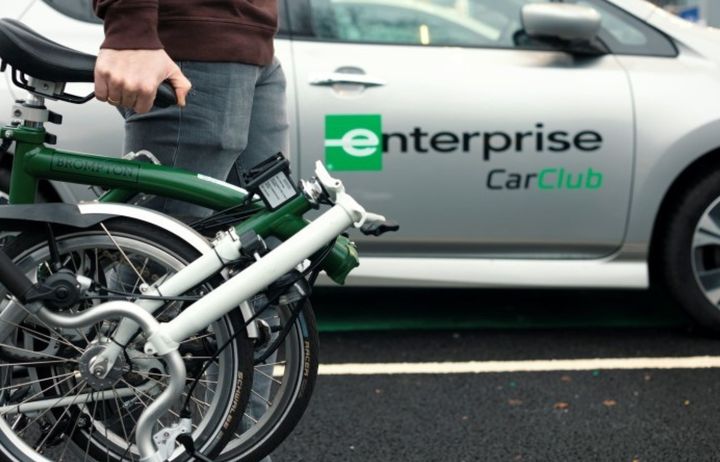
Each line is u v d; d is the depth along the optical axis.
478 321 4.00
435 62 3.59
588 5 3.74
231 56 1.91
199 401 1.91
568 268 3.70
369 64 3.55
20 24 1.78
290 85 3.49
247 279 1.77
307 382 1.92
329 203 1.89
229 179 2.21
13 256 1.80
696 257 3.70
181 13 1.88
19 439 1.88
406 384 3.24
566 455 2.67
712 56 3.70
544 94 3.58
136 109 1.72
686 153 3.60
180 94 1.74
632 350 3.61
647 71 3.65
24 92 3.19
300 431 2.83
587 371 3.38
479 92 3.56
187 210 2.01
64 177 1.86
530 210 3.62
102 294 1.80
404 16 3.67
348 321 3.99
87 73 1.77
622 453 2.68
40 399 1.90
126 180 1.87
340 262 1.89
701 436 2.80
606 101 3.60
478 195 3.59
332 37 3.60
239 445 1.92
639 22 3.75
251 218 1.88
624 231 3.67
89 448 1.94
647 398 3.11
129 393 1.87
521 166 3.59
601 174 3.62
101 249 1.85
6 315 1.82
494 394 3.15
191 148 1.96
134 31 1.69
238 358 1.84
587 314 4.11
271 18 2.00
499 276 3.67
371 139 3.52
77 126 3.32
